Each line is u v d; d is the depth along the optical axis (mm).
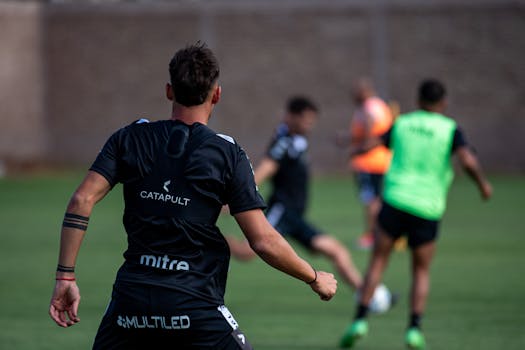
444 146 23781
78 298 12383
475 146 79312
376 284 23719
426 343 23516
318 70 82375
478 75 79062
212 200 12414
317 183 74562
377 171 42750
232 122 84125
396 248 43781
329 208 57781
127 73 85250
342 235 46188
